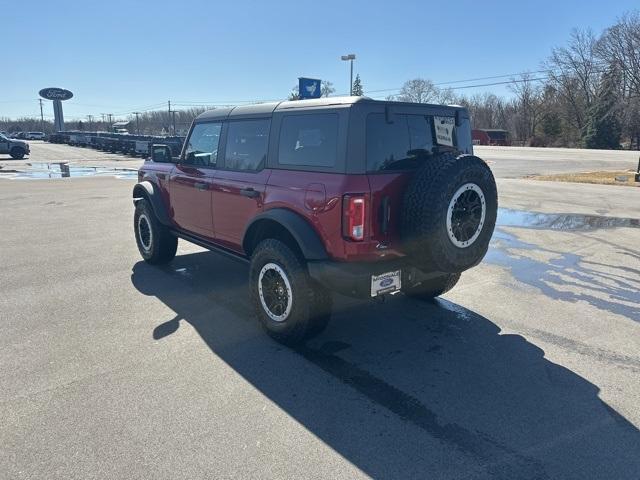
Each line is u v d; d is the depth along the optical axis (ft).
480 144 228.02
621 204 39.70
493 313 15.33
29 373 11.10
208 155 16.19
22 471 7.86
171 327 13.92
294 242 12.75
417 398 10.27
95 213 34.71
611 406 9.98
